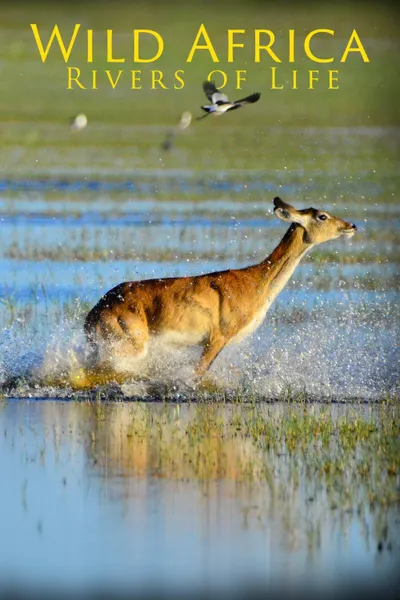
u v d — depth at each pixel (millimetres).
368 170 110625
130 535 27344
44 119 140875
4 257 67562
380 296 59062
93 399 42031
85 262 66312
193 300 43719
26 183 100750
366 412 40031
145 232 76312
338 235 45500
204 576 25578
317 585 25203
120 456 33781
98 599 24875
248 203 90438
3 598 24594
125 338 43562
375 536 27547
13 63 157375
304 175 107375
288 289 60531
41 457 33594
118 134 134875
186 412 39969
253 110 146750
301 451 34406
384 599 24672
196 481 31359
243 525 28047
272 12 162125
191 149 126438
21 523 28203
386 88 153750
